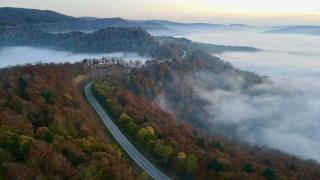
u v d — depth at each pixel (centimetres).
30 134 15862
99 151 16200
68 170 13812
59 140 15825
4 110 18300
